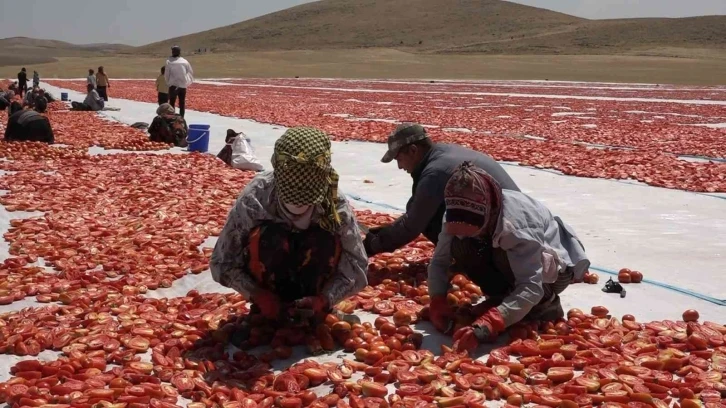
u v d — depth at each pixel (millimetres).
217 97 37156
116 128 20141
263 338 5023
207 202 9812
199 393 4207
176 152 15891
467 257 5234
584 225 8891
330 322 5137
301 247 4945
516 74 74188
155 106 29891
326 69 82562
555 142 17750
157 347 4848
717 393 4129
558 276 5168
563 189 11398
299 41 185625
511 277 5160
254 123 22656
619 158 14523
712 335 4957
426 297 5801
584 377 4328
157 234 8016
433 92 44719
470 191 4684
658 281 6500
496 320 4812
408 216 6293
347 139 18234
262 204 4887
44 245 7609
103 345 4918
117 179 11781
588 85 55188
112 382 4277
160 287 6445
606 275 6691
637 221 9094
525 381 4383
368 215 8992
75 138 17438
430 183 6156
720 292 6188
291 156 4492
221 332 5035
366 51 114188
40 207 9516
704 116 27094
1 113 25422
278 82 59219
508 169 13445
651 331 5125
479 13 190875
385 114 27078
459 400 4078
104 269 6816
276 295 5090
